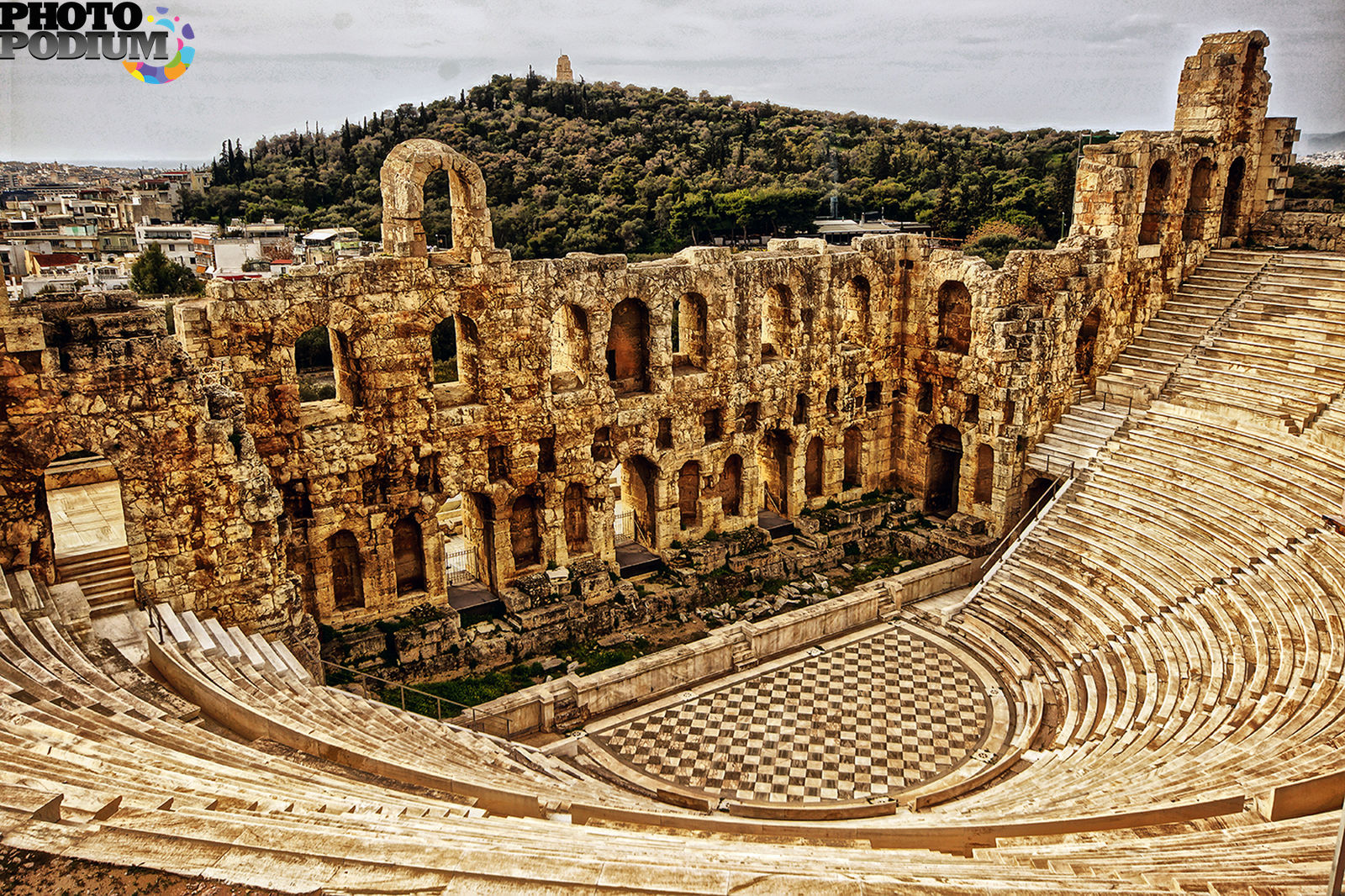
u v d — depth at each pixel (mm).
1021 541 40531
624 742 31531
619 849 15125
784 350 45844
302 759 19969
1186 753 23438
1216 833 16641
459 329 36938
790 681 35625
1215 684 27297
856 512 47062
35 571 26656
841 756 30625
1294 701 23781
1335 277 43281
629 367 41719
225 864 10141
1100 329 47188
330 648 32969
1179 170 47156
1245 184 50656
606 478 39719
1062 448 44562
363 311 32750
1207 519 35188
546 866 11312
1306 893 12070
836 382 47094
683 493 44844
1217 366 42750
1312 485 33219
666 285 39750
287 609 29609
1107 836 18062
